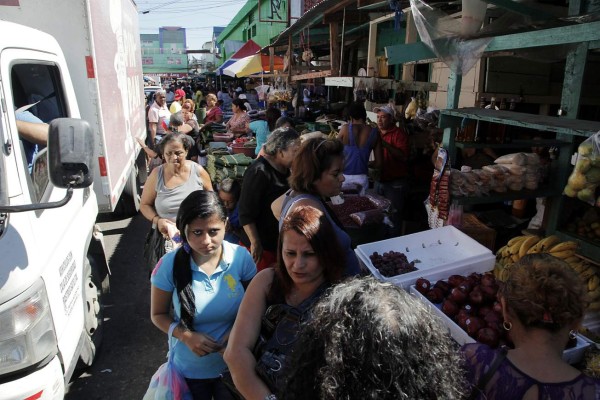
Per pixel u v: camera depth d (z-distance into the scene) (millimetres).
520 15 3623
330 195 2582
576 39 2682
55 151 2100
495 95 6000
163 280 2365
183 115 8797
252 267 2527
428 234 3256
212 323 2391
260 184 3268
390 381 1060
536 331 1518
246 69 14164
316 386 1144
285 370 1345
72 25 3812
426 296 2631
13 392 2166
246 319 1869
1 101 2338
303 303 1814
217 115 11234
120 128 5227
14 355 2146
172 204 3713
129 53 6953
